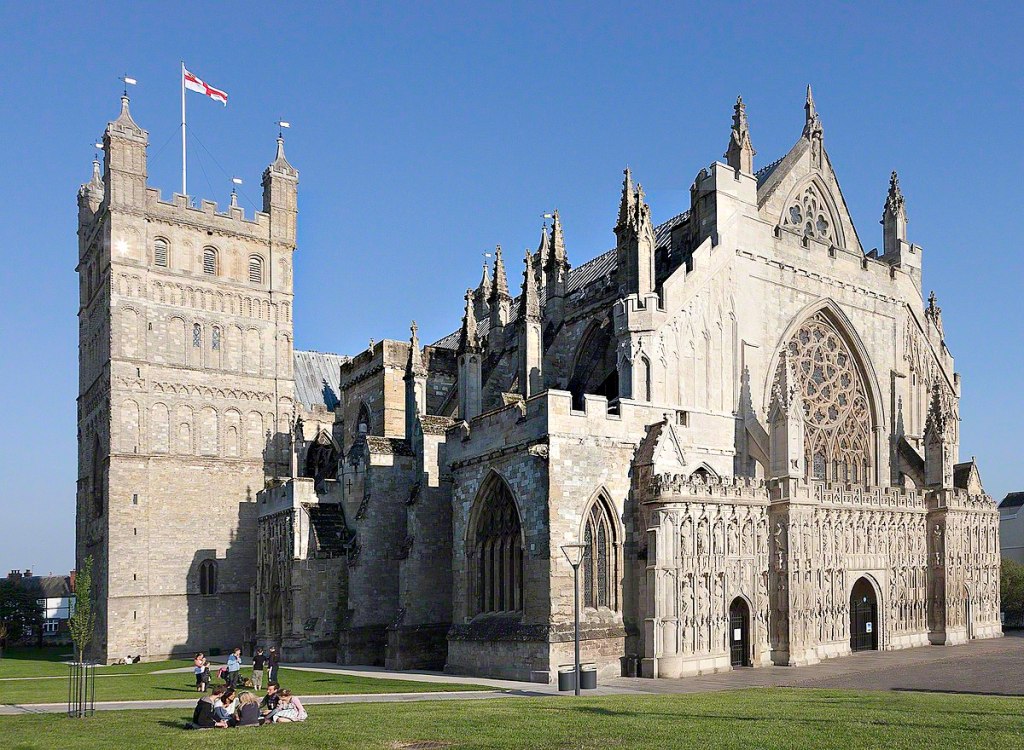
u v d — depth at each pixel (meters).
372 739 27.38
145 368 100.00
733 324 63.38
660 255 71.19
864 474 73.12
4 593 147.25
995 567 72.88
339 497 78.94
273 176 112.12
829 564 59.50
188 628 98.19
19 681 60.47
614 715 31.70
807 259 69.75
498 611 56.16
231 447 104.38
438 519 65.50
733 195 65.12
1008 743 24.09
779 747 24.19
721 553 54.03
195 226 105.56
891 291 77.00
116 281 99.50
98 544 101.50
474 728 29.08
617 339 58.44
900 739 24.94
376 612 69.62
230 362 105.81
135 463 97.81
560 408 52.16
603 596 52.66
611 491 53.47
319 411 114.06
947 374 81.88
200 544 100.38
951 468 70.69
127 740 28.81
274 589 82.56
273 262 110.31
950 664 52.12
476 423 59.09
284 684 50.50
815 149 74.19
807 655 56.09
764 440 60.72
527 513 52.84
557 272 77.56
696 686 45.25
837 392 71.75
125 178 101.44
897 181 80.38
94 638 99.25
